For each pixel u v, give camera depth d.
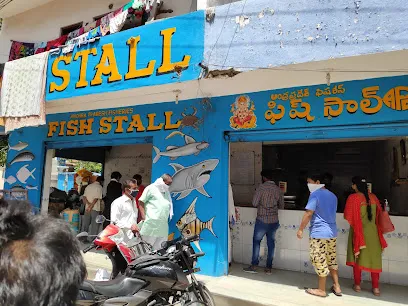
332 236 4.35
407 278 4.75
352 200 4.50
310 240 4.45
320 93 4.84
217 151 5.46
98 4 8.16
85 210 7.70
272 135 5.17
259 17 4.25
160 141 6.04
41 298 0.88
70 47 5.94
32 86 6.26
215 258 5.19
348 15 3.73
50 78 6.13
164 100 6.00
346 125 4.64
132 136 6.43
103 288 2.90
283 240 5.62
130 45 5.24
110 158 10.43
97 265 5.62
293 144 8.06
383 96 4.43
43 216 1.03
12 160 8.13
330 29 3.81
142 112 6.34
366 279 5.00
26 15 9.43
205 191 5.46
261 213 5.36
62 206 8.04
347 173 7.72
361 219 4.42
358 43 3.65
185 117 5.82
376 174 7.50
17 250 0.90
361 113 4.54
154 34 5.02
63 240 0.97
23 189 7.43
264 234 5.43
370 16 3.62
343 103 4.67
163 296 3.27
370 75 4.44
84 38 7.03
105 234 3.97
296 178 7.97
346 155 7.77
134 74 5.16
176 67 4.76
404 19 3.46
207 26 4.59
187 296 3.43
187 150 5.73
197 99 5.73
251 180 7.56
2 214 0.97
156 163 6.02
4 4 9.15
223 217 5.30
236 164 7.75
